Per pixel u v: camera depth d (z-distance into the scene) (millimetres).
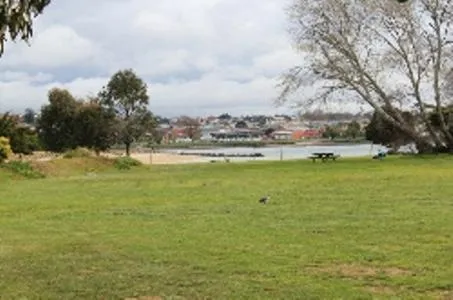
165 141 120938
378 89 45688
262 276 9438
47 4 5980
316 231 13047
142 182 27562
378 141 56469
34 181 30547
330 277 9297
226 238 12539
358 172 29031
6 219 16234
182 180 28047
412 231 12750
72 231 14031
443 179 23594
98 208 18266
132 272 9883
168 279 9391
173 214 16328
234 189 22719
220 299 8297
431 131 46031
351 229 13172
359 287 8719
